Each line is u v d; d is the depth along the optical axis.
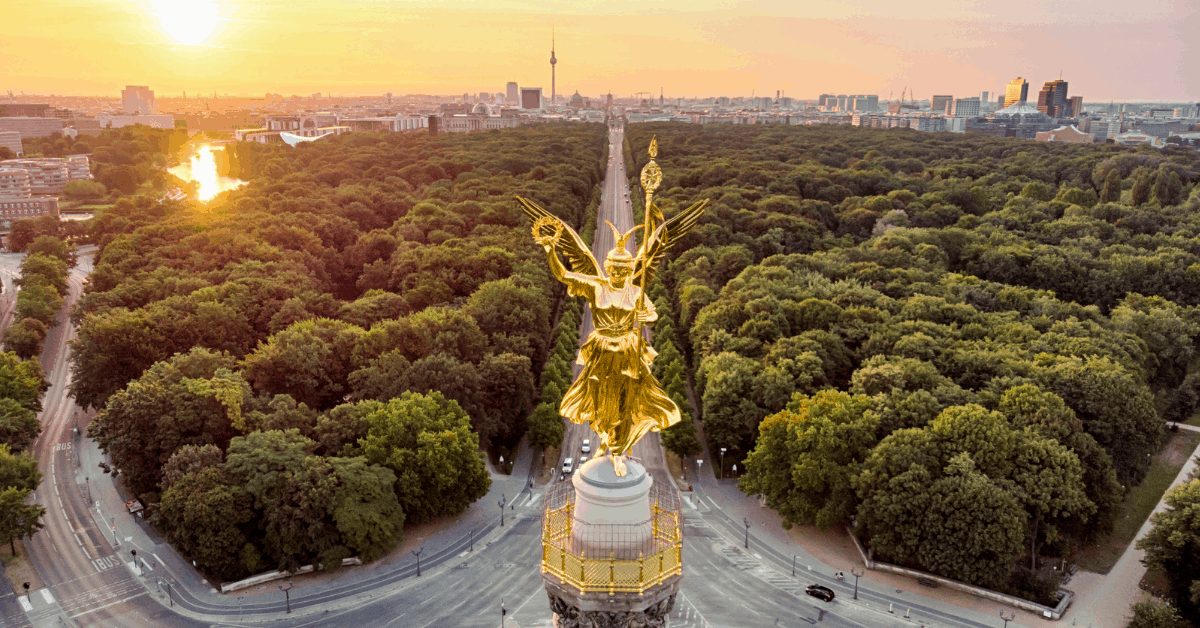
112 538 128.62
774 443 128.38
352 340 161.62
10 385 157.88
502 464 151.88
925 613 109.94
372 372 147.50
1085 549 125.56
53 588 116.12
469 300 193.88
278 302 192.25
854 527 127.50
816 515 122.88
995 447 117.75
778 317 177.00
